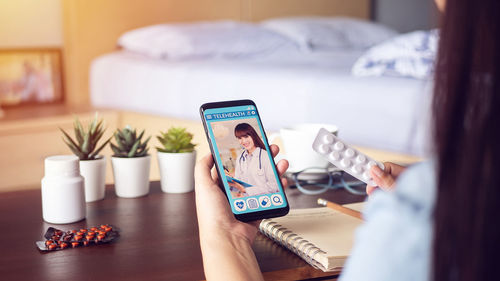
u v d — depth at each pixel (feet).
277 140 6.58
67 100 9.80
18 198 3.72
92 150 3.71
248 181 2.64
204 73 8.47
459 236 1.09
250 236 2.21
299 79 7.50
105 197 3.75
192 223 3.15
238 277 1.94
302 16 12.42
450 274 1.11
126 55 9.92
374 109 6.61
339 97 6.98
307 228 2.76
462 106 1.11
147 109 9.08
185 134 3.95
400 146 6.32
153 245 2.77
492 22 1.09
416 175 1.21
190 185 3.90
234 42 9.80
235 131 2.75
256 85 7.86
